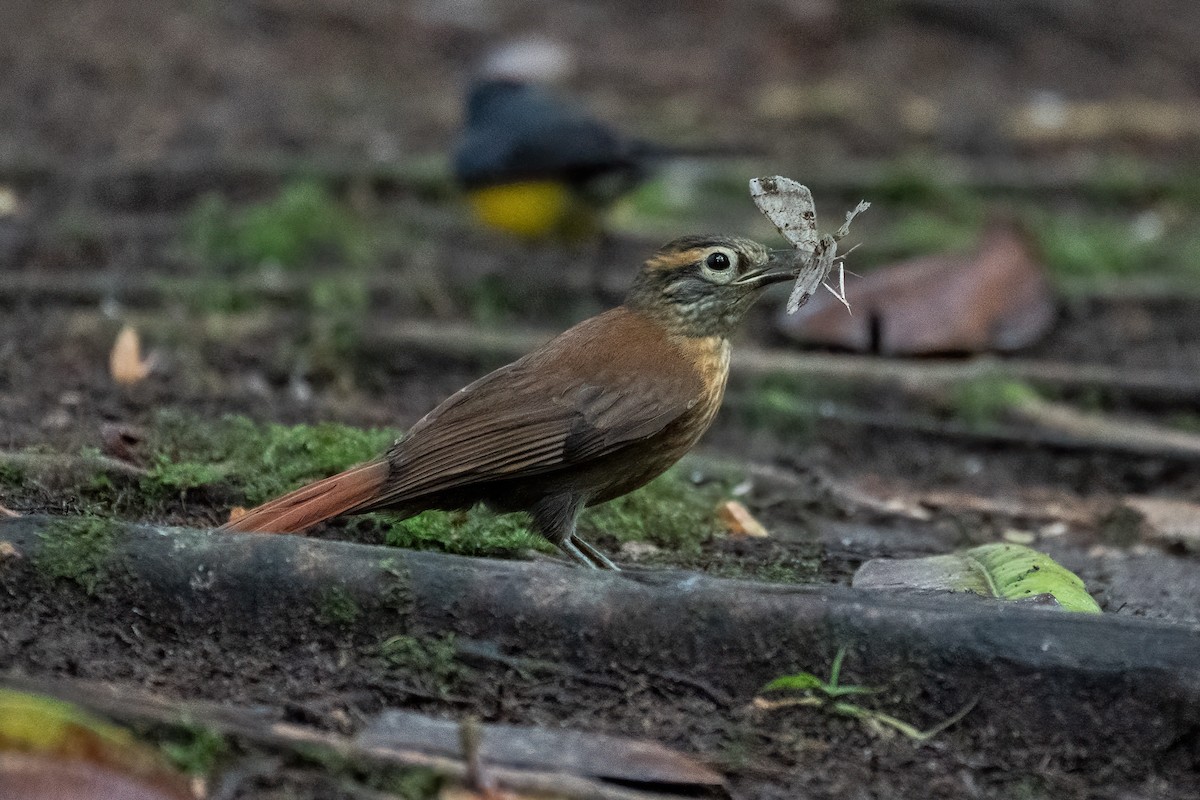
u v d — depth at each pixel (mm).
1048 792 6316
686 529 9445
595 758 6109
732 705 6719
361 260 16453
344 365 13422
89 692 6105
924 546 9883
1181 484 11914
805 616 6789
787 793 6145
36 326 13266
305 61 24266
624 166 17781
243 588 6988
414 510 8172
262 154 19781
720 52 26047
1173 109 23984
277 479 8977
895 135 22516
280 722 6207
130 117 20797
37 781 5410
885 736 6566
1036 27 27469
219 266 15930
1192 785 6410
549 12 27344
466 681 6762
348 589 6961
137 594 7000
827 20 27156
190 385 12000
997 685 6609
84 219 16734
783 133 22422
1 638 6746
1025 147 22344
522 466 7914
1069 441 12328
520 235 17797
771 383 13594
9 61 22344
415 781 5875
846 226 8102
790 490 10812
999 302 14977
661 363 8367
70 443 9500
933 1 27578
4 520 7207
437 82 24203
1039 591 7812
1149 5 29172
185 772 5797
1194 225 19750
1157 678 6484
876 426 12750
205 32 24625
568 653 6883
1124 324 15836
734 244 8586
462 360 13766
